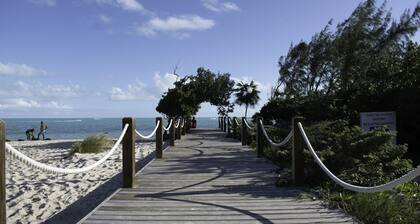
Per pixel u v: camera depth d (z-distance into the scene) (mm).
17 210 9406
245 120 18500
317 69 32906
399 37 24438
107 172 13914
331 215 6336
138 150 20812
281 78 37062
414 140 14891
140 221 6027
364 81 20281
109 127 93562
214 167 11305
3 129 4172
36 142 33406
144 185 8672
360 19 25328
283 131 14727
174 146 18094
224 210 6641
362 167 8414
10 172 14688
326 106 17297
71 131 71375
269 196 7625
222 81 42688
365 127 13203
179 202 7168
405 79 16875
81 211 8961
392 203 6324
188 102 32688
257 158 13344
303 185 8508
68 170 5887
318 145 10047
